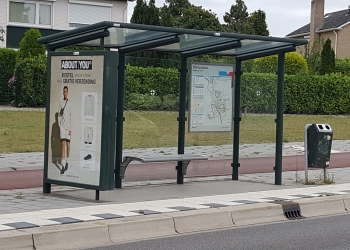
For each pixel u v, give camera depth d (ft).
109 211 31.37
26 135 71.56
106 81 33.91
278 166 43.86
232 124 45.19
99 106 34.24
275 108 44.47
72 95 35.47
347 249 27.37
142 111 41.55
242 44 41.81
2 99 106.52
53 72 36.47
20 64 103.65
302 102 131.85
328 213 36.58
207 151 45.91
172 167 51.67
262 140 45.32
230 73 44.60
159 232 29.66
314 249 27.30
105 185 34.30
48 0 126.31
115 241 27.94
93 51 34.45
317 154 44.06
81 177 35.17
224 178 47.06
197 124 43.45
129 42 38.83
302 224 33.14
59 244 26.30
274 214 34.32
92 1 130.21
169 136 42.88
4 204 33.58
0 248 24.68
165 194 38.55
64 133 35.94
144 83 41.42
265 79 45.06
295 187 42.63
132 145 41.52
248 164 55.57
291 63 136.67
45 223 27.81
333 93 133.90
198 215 31.30
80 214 30.32
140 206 33.24
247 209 33.24
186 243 27.91
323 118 122.72
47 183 37.40
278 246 27.71
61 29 128.26
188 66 42.98
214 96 44.06
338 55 195.21
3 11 123.24
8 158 54.95
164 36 37.50
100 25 33.81
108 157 34.27
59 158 36.29
